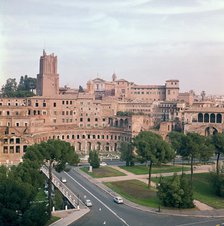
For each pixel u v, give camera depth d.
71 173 182.00
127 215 118.94
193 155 159.50
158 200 135.50
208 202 134.88
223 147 168.50
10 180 103.00
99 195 142.50
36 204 105.75
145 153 154.62
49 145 133.75
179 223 111.56
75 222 111.00
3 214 95.44
